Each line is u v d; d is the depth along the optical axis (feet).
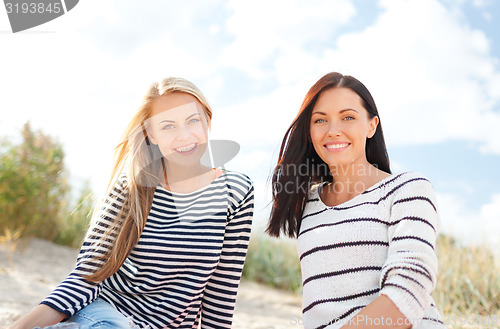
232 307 6.65
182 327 6.31
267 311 15.23
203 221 6.32
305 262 5.92
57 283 13.85
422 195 5.43
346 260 5.55
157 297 6.11
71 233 19.83
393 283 4.98
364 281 5.44
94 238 6.28
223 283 6.64
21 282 12.70
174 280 6.17
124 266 6.22
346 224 5.65
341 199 6.10
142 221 6.17
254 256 20.20
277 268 19.74
